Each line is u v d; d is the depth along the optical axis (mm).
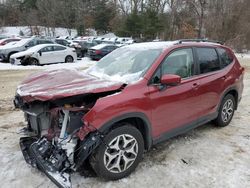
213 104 5105
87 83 3736
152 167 4004
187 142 4859
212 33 40250
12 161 4078
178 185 3611
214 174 3873
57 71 4582
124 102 3543
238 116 6438
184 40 4844
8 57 18406
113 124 3543
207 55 5023
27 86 3904
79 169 3834
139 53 4496
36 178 3666
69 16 63375
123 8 59219
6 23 70125
